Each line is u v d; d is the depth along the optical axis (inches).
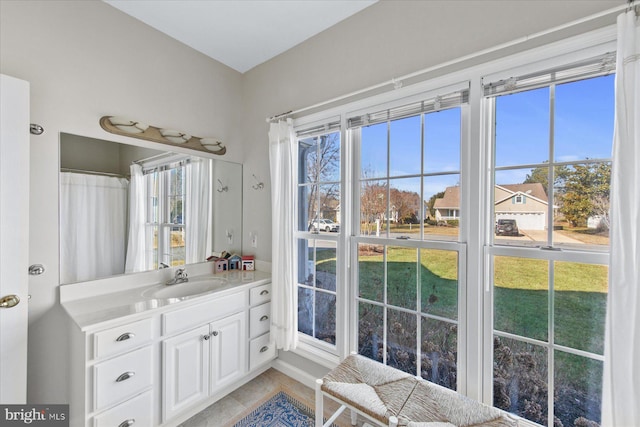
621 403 37.1
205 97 87.0
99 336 49.2
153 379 57.1
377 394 50.7
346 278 71.6
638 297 35.9
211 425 64.7
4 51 53.1
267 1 64.5
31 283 56.0
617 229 38.3
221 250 91.5
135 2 65.6
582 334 44.7
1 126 49.4
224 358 70.5
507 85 49.1
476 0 52.1
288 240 77.9
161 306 58.0
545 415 47.8
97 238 65.2
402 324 63.8
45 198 57.8
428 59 57.7
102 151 66.0
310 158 81.8
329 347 76.7
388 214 66.1
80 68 62.3
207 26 73.9
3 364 50.1
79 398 50.3
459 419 44.4
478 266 52.1
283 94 85.2
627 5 37.9
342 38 71.2
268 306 83.0
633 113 37.2
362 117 67.9
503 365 51.6
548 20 45.3
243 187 97.9
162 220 77.2
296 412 69.4
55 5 58.7
